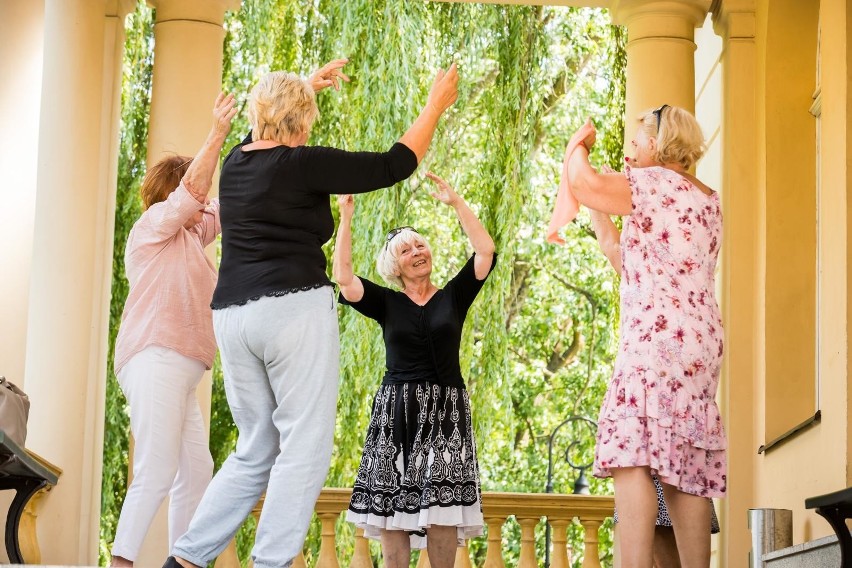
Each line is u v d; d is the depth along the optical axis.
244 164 5.72
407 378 7.39
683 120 6.34
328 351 5.60
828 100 8.50
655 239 6.11
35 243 10.59
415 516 7.25
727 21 11.41
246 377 5.70
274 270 5.59
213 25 11.49
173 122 11.26
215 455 15.80
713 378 6.09
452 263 19.09
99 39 10.91
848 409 7.92
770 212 10.70
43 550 10.12
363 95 14.06
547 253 22.14
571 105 20.78
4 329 10.80
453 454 7.28
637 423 5.93
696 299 6.08
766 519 9.00
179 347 6.79
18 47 11.19
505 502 9.78
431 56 14.88
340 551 14.69
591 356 21.45
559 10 19.81
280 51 14.74
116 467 14.82
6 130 11.06
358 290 7.57
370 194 14.15
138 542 6.57
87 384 10.70
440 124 16.11
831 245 8.33
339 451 13.89
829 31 8.51
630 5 11.40
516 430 22.39
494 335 14.43
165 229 6.79
